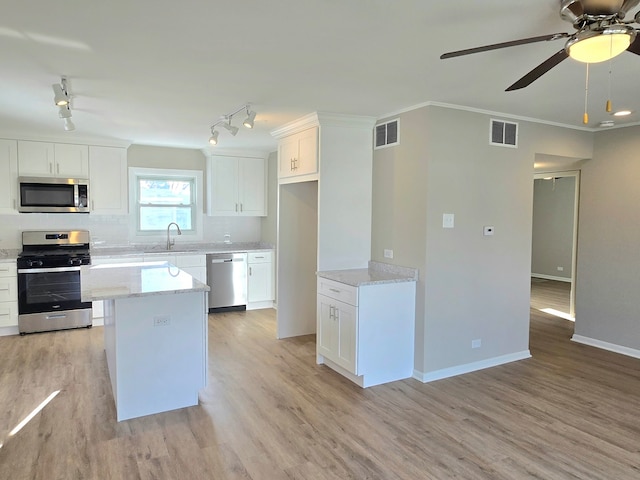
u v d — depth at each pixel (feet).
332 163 13.88
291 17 6.91
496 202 13.50
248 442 9.16
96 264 17.58
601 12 5.73
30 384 11.97
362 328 11.98
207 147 20.33
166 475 7.97
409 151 12.83
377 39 7.79
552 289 27.66
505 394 11.72
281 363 13.92
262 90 10.98
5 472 8.01
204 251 20.13
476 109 12.76
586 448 9.07
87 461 8.39
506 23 7.15
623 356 14.93
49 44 8.02
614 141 15.25
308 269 17.01
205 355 10.89
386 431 9.68
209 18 6.96
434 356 12.69
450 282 12.80
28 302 16.58
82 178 18.12
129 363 10.05
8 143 16.83
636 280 14.84
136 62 8.97
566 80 10.00
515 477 8.05
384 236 13.96
